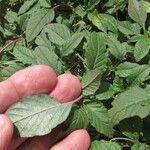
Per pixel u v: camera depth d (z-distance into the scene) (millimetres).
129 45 217
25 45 238
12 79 201
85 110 195
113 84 205
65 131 195
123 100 191
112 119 191
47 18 233
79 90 200
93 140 205
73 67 224
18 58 216
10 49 239
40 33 229
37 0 242
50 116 192
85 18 238
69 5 243
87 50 202
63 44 215
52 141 198
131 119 195
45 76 200
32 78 200
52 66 210
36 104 196
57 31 221
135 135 194
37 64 210
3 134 184
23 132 192
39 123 192
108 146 190
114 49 209
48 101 196
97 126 192
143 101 190
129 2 221
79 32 222
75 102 200
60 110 193
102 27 224
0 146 184
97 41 203
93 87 200
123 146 202
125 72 205
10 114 194
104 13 236
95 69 200
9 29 248
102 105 197
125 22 222
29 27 230
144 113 187
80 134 192
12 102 202
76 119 193
